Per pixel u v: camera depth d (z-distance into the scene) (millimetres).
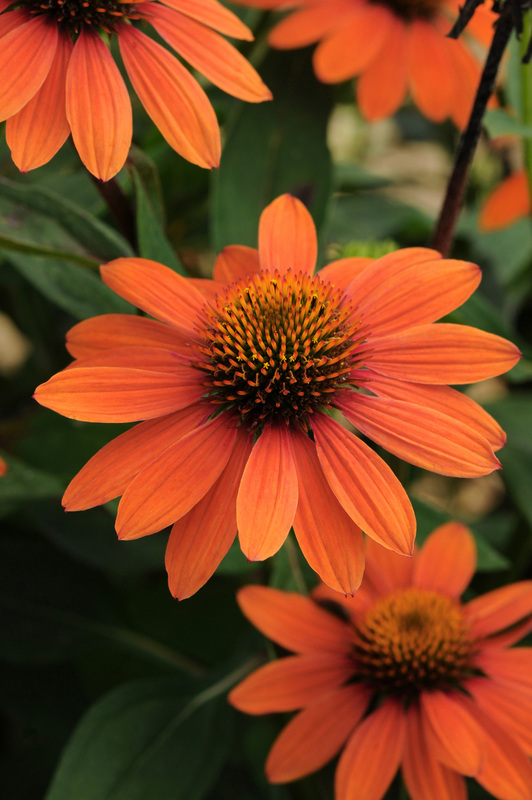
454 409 361
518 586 428
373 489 350
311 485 354
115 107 362
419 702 409
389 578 435
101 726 426
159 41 415
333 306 377
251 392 368
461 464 352
